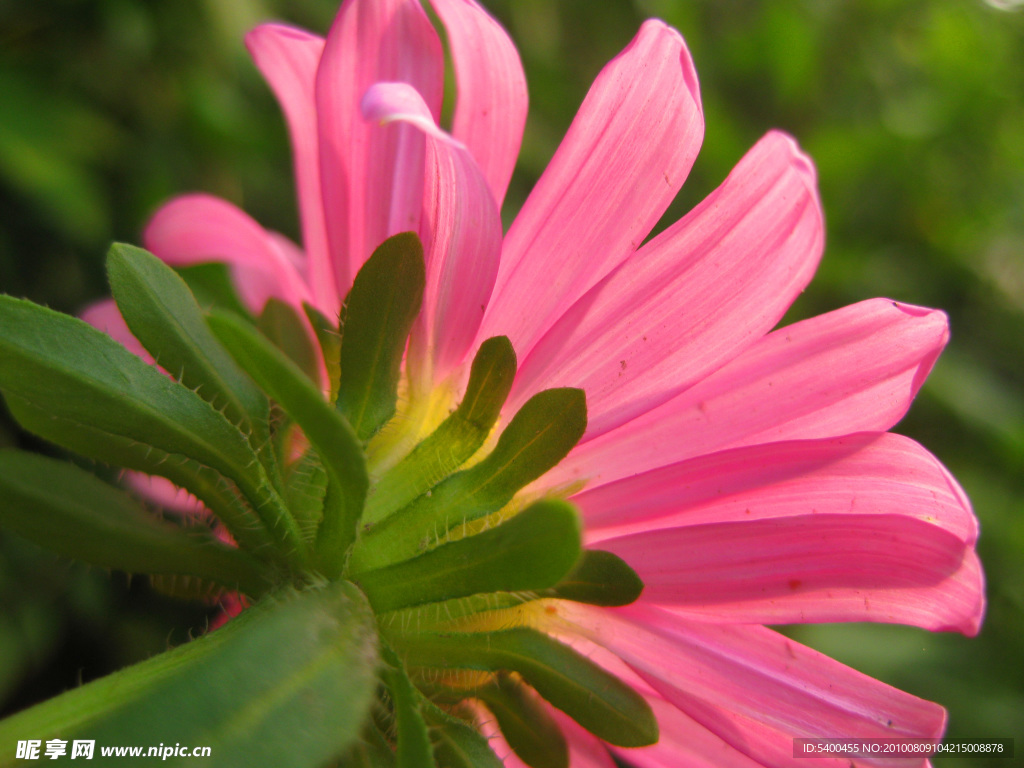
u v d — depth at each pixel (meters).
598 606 0.11
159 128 0.23
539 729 0.11
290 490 0.11
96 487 0.11
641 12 0.38
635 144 0.11
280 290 0.14
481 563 0.10
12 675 0.19
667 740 0.12
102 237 0.22
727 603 0.11
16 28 0.21
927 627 0.11
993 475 0.33
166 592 0.11
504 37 0.11
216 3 0.23
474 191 0.10
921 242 0.39
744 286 0.11
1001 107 0.40
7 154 0.19
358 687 0.09
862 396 0.11
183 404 0.10
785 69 0.37
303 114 0.13
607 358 0.11
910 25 0.42
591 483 0.11
